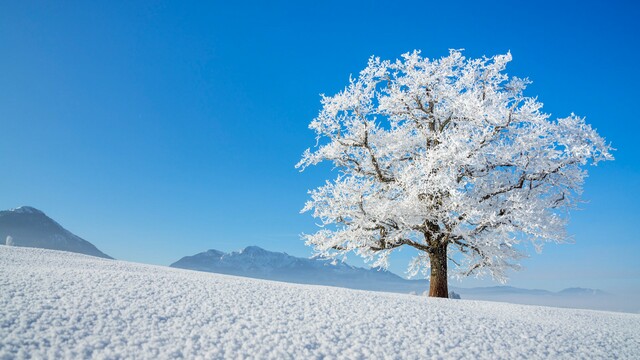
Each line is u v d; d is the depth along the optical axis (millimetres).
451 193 20219
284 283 18547
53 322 8664
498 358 9523
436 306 14391
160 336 8656
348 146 25062
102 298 10602
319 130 24938
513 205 20906
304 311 11594
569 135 22250
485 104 22734
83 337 8203
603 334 12602
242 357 8031
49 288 11141
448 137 22078
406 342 9828
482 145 22109
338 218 24219
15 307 9250
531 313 15047
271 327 9875
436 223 22625
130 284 12500
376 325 10883
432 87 24453
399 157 24672
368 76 24859
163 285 12867
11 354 7090
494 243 20875
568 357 10102
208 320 9969
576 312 16578
